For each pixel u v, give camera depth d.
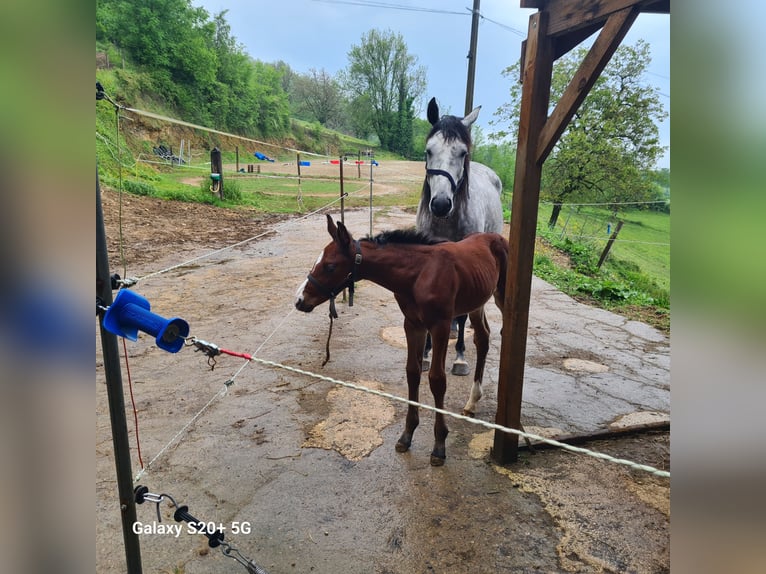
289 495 2.50
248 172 20.36
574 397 3.82
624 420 3.44
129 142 18.36
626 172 11.98
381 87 48.50
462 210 4.25
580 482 2.65
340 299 6.27
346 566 2.05
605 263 11.45
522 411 3.54
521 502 2.47
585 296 7.41
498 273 3.27
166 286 6.29
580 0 2.14
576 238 12.47
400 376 4.01
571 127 12.50
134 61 23.67
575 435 3.12
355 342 4.77
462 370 4.17
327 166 28.19
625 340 5.38
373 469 2.74
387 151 47.69
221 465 2.74
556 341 5.27
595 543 2.19
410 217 13.00
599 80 11.97
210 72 26.94
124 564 2.03
